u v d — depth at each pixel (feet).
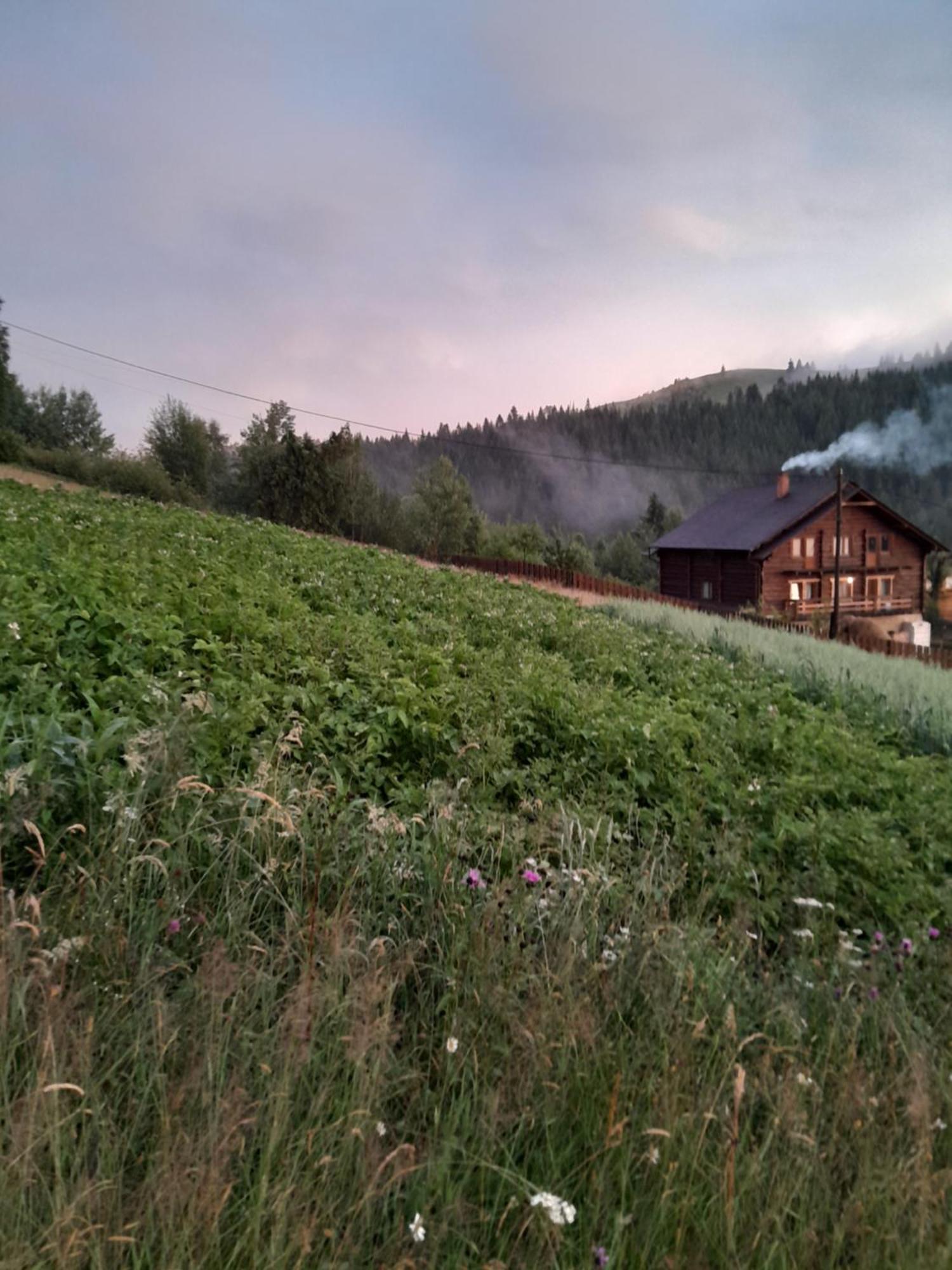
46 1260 5.77
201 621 24.57
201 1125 7.07
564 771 19.51
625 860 15.02
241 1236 6.33
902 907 15.10
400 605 40.40
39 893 9.62
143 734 12.43
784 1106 8.42
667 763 20.71
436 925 11.34
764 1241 7.25
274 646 23.97
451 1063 8.55
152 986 8.63
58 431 311.88
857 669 47.26
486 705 22.33
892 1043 10.30
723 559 170.60
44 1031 7.34
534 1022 8.90
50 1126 6.49
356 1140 7.31
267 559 45.44
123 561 33.19
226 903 10.57
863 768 24.41
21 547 30.42
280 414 236.22
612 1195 7.45
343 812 13.53
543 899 11.98
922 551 181.88
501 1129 8.02
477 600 49.70
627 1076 8.50
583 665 35.42
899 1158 8.20
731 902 14.33
